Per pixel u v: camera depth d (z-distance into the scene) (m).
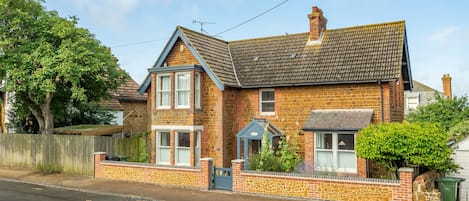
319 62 21.58
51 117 25.36
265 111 22.28
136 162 21.59
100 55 23.31
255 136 20.62
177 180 18.42
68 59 20.86
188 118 21.33
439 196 13.17
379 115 19.12
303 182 15.53
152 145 22.55
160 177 18.92
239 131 22.30
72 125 29.03
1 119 30.48
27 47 21.77
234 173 17.11
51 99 24.91
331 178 14.99
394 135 14.44
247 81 22.42
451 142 17.12
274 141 21.03
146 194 16.94
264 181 16.34
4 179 21.39
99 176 21.03
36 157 24.09
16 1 22.39
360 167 18.22
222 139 21.45
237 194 16.78
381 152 14.70
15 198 16.25
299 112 21.12
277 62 22.88
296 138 21.08
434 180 15.03
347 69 20.28
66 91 24.48
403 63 22.22
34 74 20.91
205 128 21.89
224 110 21.72
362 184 14.42
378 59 20.03
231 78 22.42
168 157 22.39
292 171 19.45
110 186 18.77
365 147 15.10
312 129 19.19
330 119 19.42
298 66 21.94
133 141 23.62
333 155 19.16
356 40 21.91
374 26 22.19
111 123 31.78
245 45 25.27
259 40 25.20
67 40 21.50
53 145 23.36
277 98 21.80
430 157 13.96
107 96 26.20
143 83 23.67
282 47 23.89
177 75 22.12
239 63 23.95
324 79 20.23
